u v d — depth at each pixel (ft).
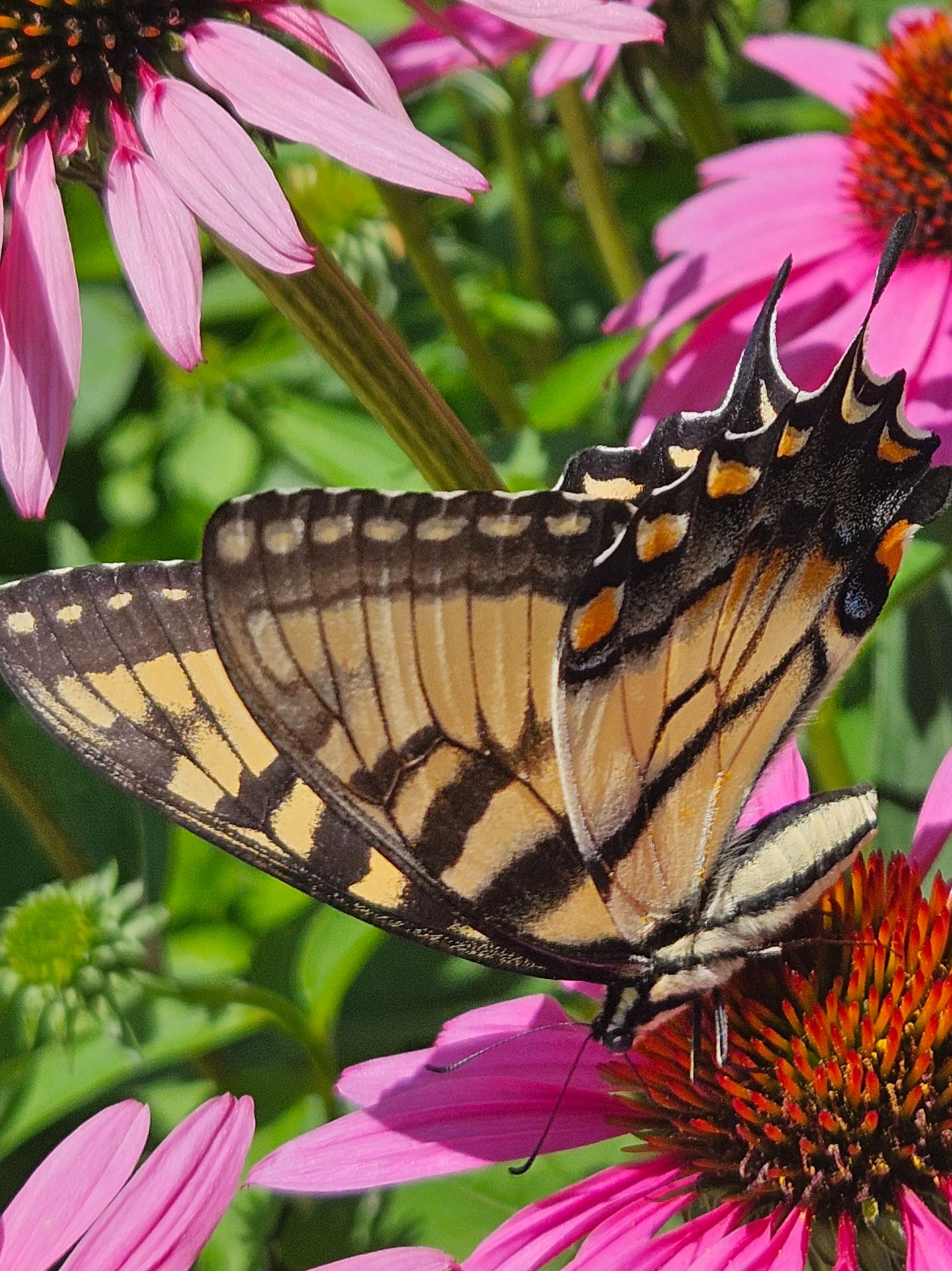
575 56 1.26
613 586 0.95
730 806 0.99
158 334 1.03
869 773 1.23
